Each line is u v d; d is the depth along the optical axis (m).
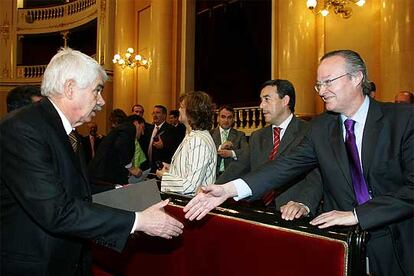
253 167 2.66
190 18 9.95
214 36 10.34
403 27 5.62
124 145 4.14
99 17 13.28
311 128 1.88
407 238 1.54
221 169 4.04
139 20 11.34
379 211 1.41
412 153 1.52
